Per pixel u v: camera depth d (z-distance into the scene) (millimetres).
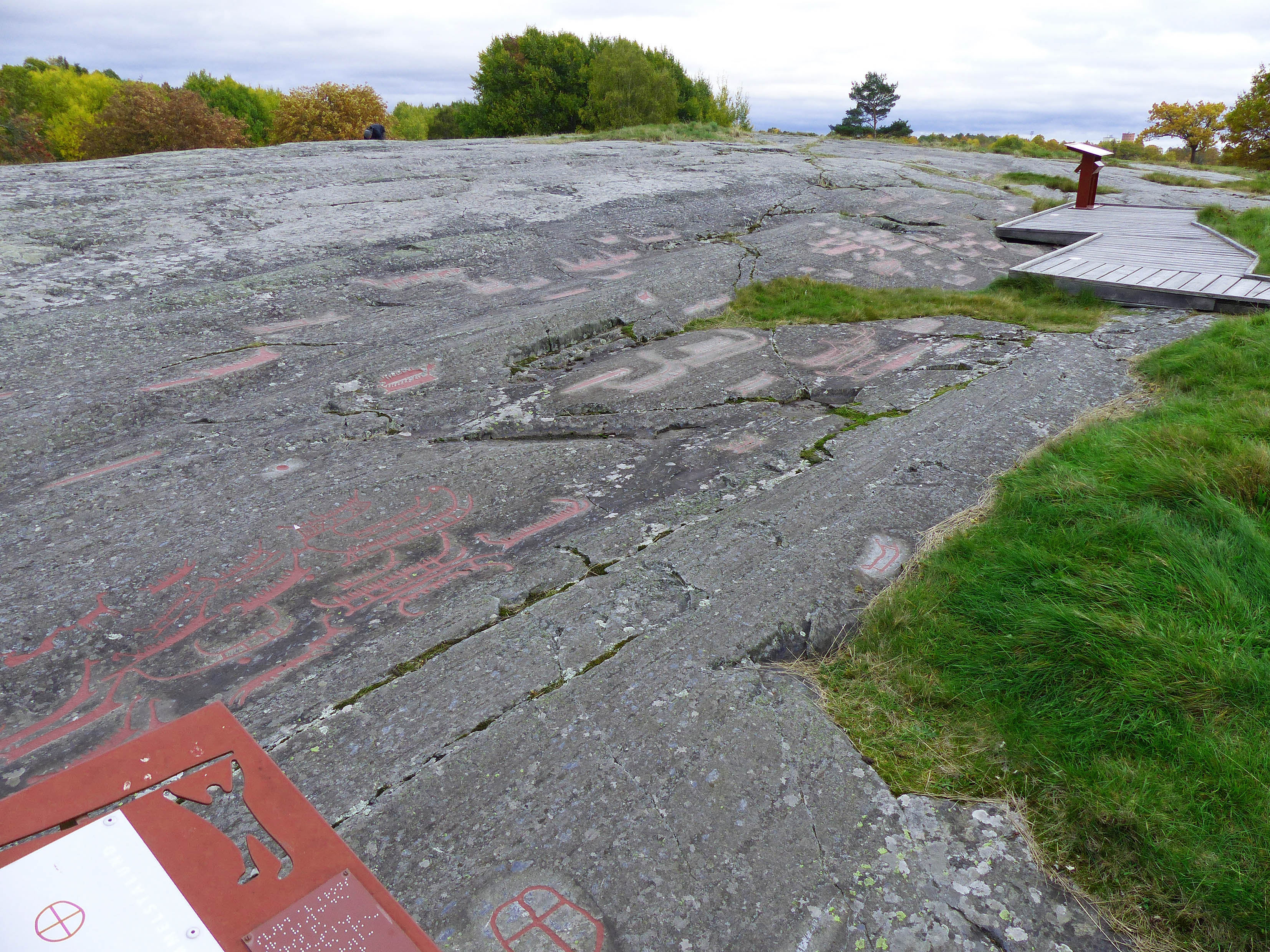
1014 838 1898
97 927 972
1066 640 2303
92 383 4605
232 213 7793
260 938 990
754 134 19359
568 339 5488
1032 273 6828
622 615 2709
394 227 7648
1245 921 1626
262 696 2459
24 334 5105
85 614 2863
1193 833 1774
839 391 4680
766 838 1922
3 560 3170
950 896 1778
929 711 2273
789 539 3119
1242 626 2271
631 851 1898
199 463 3910
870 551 3010
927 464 3662
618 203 9016
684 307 6121
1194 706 2059
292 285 6141
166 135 27719
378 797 2049
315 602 2920
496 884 1828
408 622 2781
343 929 1020
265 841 1896
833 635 2633
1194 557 2512
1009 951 1666
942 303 6254
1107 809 1854
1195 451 3186
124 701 2475
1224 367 4258
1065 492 3061
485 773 2111
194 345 5160
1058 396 4371
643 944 1700
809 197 9922
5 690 2523
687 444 4078
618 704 2322
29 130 35406
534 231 7824
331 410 4473
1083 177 10344
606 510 3484
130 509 3520
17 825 1095
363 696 2410
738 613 2688
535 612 2752
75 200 7828
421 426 4328
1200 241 8164
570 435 4227
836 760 2127
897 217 9336
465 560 3146
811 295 6418
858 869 1842
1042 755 2059
